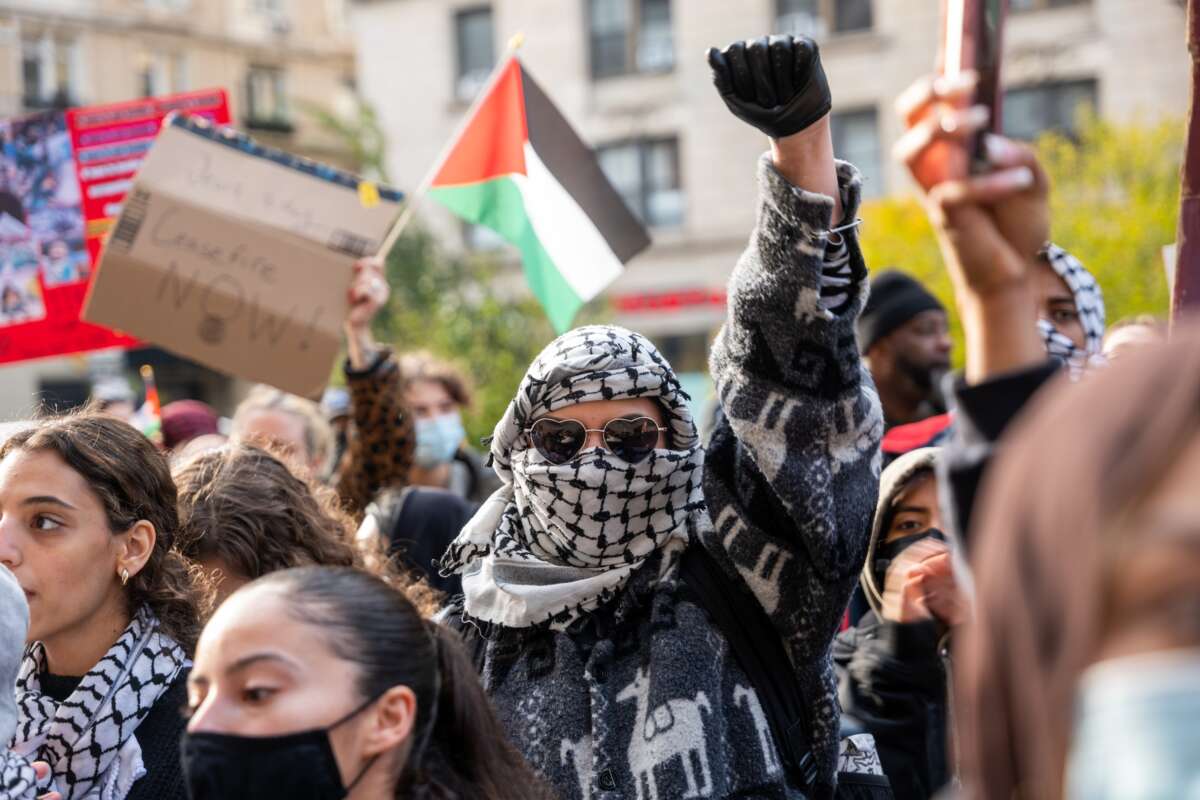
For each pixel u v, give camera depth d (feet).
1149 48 71.15
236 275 13.92
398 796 6.54
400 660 6.56
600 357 8.20
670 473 8.22
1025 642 2.66
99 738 8.39
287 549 10.12
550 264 14.97
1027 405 4.41
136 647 8.70
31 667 8.87
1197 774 2.36
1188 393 2.56
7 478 8.57
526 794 7.16
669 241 83.15
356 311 14.02
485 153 15.06
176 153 14.11
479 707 7.07
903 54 76.95
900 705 9.37
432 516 13.33
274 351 13.89
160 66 97.50
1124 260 58.08
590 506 8.16
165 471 9.14
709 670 7.81
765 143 81.61
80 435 8.75
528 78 15.14
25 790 7.52
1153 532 2.50
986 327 4.52
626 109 83.61
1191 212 6.98
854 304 7.44
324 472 16.88
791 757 7.89
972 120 4.20
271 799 6.26
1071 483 2.60
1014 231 4.47
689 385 81.30
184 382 95.25
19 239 18.35
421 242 81.00
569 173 14.99
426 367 18.03
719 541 8.14
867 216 64.23
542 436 8.25
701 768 7.53
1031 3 73.36
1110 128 61.98
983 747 2.81
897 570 9.34
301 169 14.15
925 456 9.74
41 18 91.50
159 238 13.96
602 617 8.21
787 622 7.84
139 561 8.81
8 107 90.38
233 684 6.37
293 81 103.76
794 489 7.48
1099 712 2.49
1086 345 12.37
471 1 86.94
